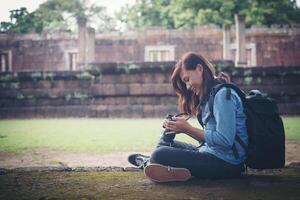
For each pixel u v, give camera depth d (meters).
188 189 2.70
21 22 29.80
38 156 4.99
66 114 13.69
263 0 26.61
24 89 14.00
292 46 21.81
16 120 12.59
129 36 21.92
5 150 5.58
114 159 4.65
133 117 13.09
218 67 13.15
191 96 2.98
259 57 21.92
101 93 13.31
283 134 2.86
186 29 21.72
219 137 2.71
